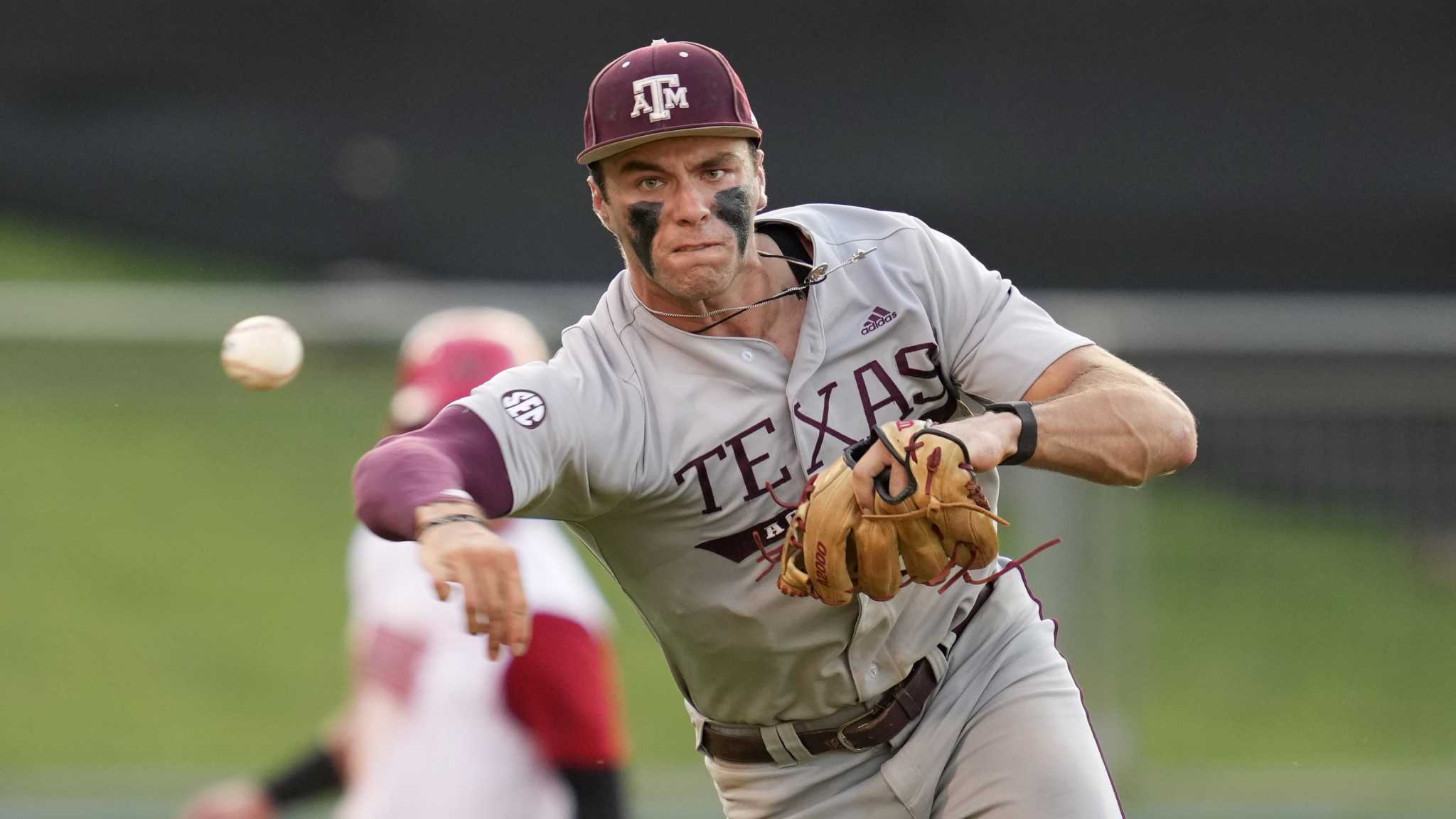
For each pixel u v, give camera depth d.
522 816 15.50
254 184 41.72
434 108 40.38
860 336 12.27
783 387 12.09
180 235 42.34
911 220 12.85
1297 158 37.78
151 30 42.47
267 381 13.04
